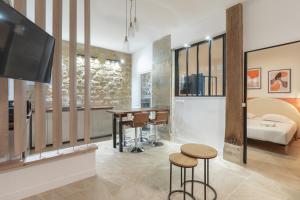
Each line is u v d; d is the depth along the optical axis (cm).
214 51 392
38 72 198
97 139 487
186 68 453
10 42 158
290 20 261
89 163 262
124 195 216
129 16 369
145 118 395
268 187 235
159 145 428
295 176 267
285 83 515
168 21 396
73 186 236
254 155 360
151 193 221
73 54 245
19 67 171
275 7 277
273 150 393
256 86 566
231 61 323
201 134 400
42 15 219
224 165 308
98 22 397
